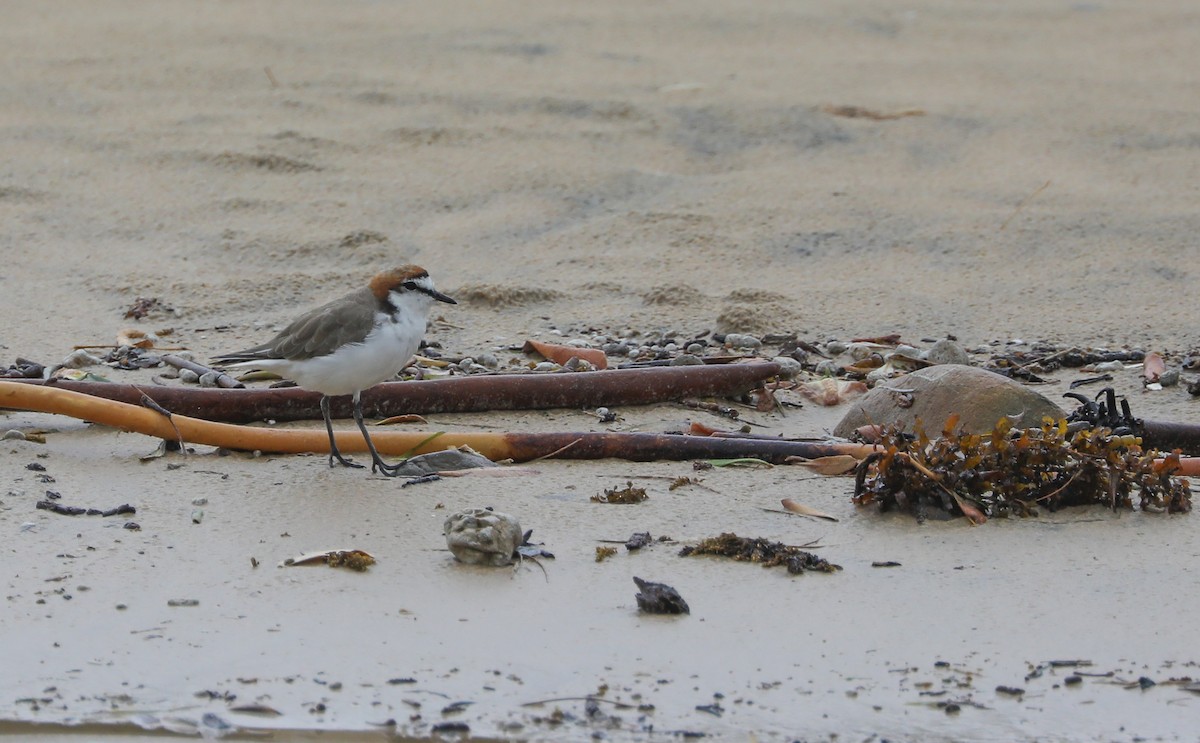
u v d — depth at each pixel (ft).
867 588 26.96
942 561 28.19
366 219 55.57
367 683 23.62
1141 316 46.42
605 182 59.41
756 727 22.39
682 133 65.31
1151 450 32.83
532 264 51.90
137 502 30.81
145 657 24.27
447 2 91.35
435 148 63.00
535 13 88.28
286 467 33.58
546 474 33.12
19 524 29.30
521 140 63.98
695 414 38.52
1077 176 60.03
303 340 32.81
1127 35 83.92
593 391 38.45
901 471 30.58
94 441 34.88
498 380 38.22
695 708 22.90
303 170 60.34
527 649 24.64
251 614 25.70
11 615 25.45
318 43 80.18
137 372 40.91
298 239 53.42
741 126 66.13
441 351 43.52
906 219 55.72
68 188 57.98
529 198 57.88
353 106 68.49
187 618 25.52
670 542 28.99
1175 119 66.80
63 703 23.02
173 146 62.49
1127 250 52.16
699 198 58.08
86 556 27.86
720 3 91.09
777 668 24.08
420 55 77.77
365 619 25.58
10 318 45.29
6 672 23.79
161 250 52.49
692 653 24.56
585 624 25.48
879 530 29.78
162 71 73.92
